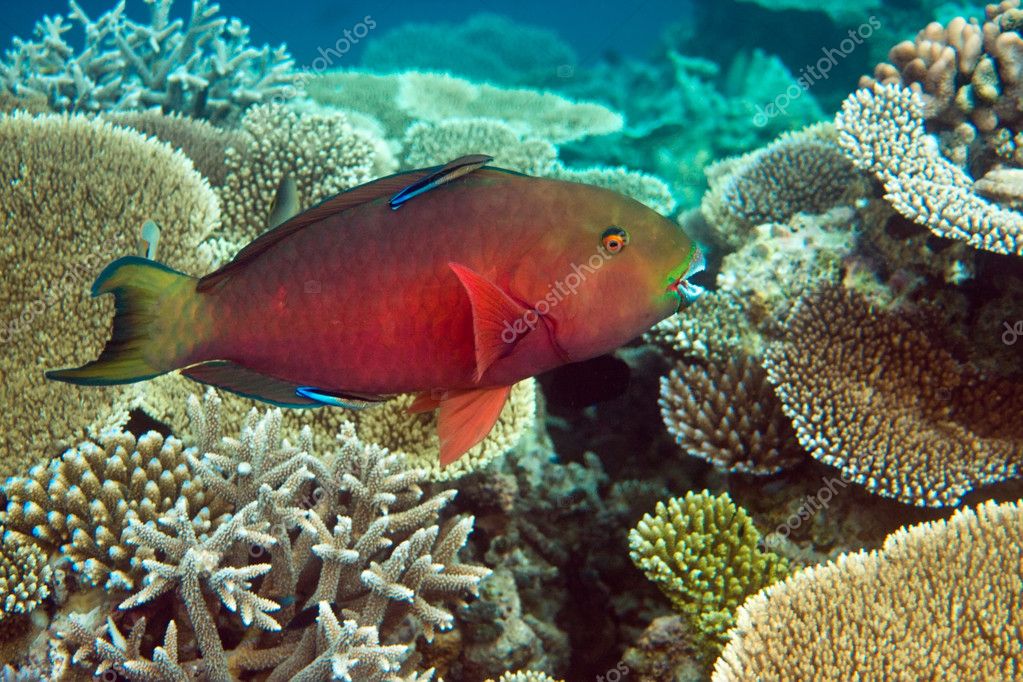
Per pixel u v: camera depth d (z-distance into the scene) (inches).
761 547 54.2
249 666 39.4
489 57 275.7
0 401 47.3
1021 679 36.8
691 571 50.3
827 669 38.2
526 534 60.5
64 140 60.9
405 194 24.5
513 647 53.5
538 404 68.2
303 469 42.2
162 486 43.3
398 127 124.1
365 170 73.9
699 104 141.6
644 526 52.7
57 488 42.0
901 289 57.5
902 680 37.4
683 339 64.2
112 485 42.2
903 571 41.5
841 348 55.4
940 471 49.2
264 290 24.7
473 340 24.8
